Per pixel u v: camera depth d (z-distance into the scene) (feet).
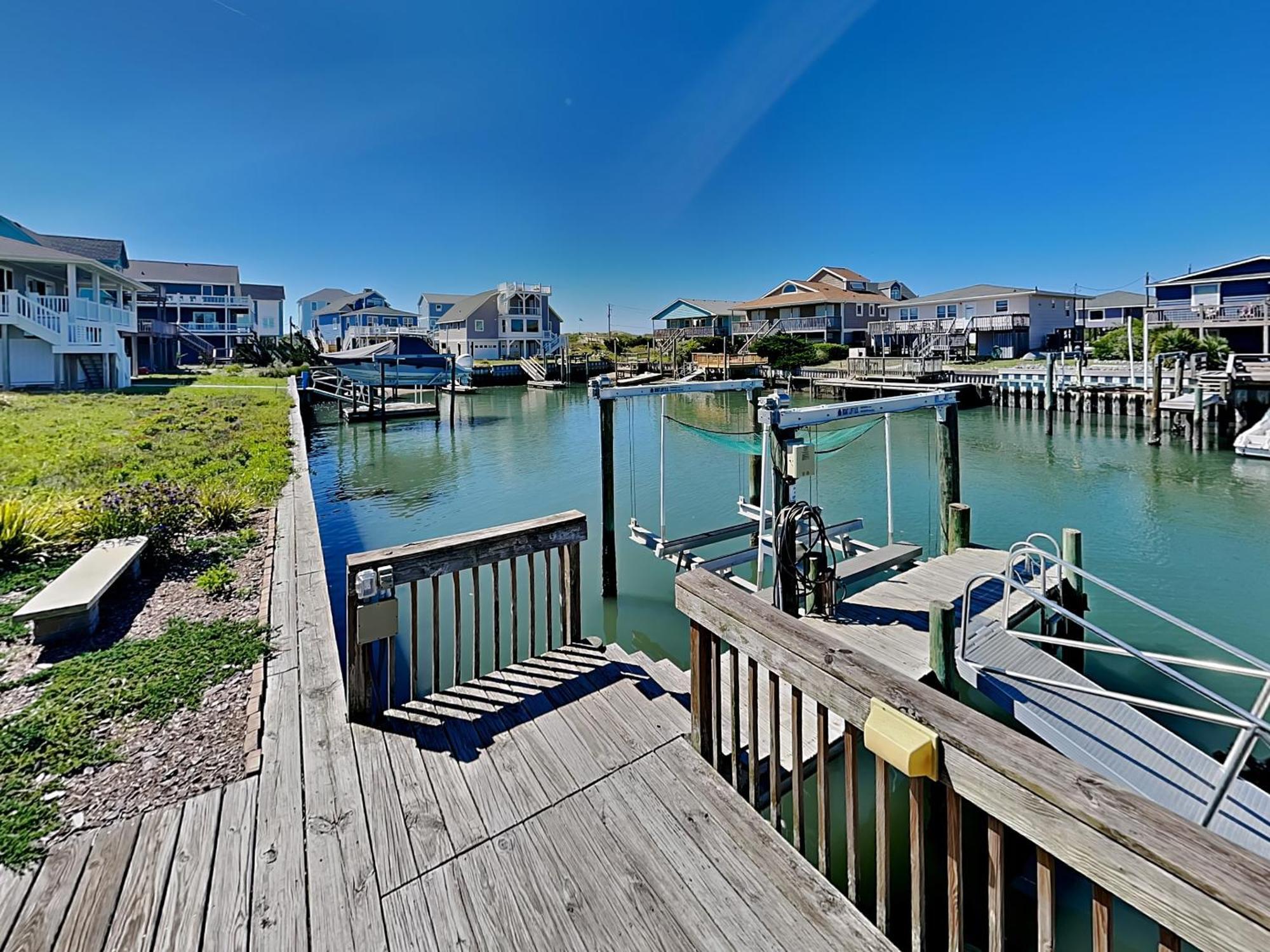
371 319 203.72
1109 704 13.39
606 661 12.86
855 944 6.52
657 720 10.75
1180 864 3.86
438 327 204.13
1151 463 51.11
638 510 38.11
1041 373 85.56
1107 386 75.92
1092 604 23.77
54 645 13.51
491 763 9.60
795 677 7.44
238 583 17.22
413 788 9.03
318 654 13.10
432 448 62.69
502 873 7.51
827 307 148.56
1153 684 18.01
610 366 154.92
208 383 93.40
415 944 6.61
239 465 33.76
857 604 18.57
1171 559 28.99
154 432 41.93
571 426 79.20
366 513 38.19
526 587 25.27
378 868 7.59
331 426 77.82
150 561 18.47
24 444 34.81
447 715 10.93
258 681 12.01
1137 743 12.27
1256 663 10.11
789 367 122.62
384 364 90.02
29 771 9.28
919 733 5.74
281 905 7.07
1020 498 40.45
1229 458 52.47
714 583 9.51
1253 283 93.40
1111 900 4.39
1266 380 57.57
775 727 8.08
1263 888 3.57
